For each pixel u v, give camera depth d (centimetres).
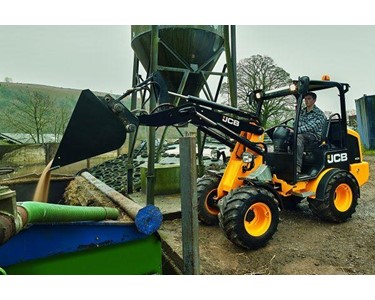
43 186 166
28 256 141
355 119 1418
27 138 1359
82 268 160
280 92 344
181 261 249
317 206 358
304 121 382
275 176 355
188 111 286
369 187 570
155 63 393
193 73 466
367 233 334
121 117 176
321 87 376
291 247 297
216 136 330
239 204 278
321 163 368
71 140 168
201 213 353
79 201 350
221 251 288
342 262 267
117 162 848
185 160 188
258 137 343
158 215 184
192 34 446
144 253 184
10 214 107
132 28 479
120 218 217
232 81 482
